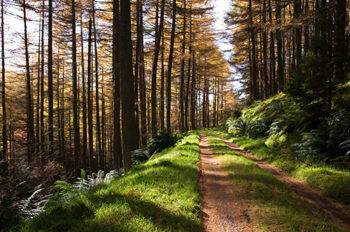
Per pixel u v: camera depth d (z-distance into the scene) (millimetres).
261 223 7508
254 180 11000
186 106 42562
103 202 7770
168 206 7898
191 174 11102
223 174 12422
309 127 16672
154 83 26766
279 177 13016
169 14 32938
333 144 13586
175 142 22781
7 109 34281
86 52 41781
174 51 39344
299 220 7574
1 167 10320
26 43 28734
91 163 31188
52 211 7309
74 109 27250
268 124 23703
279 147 17250
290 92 17094
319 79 15961
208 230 7270
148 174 10758
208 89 65250
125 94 15359
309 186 11609
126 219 6727
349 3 25328
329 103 16188
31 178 11047
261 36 42750
